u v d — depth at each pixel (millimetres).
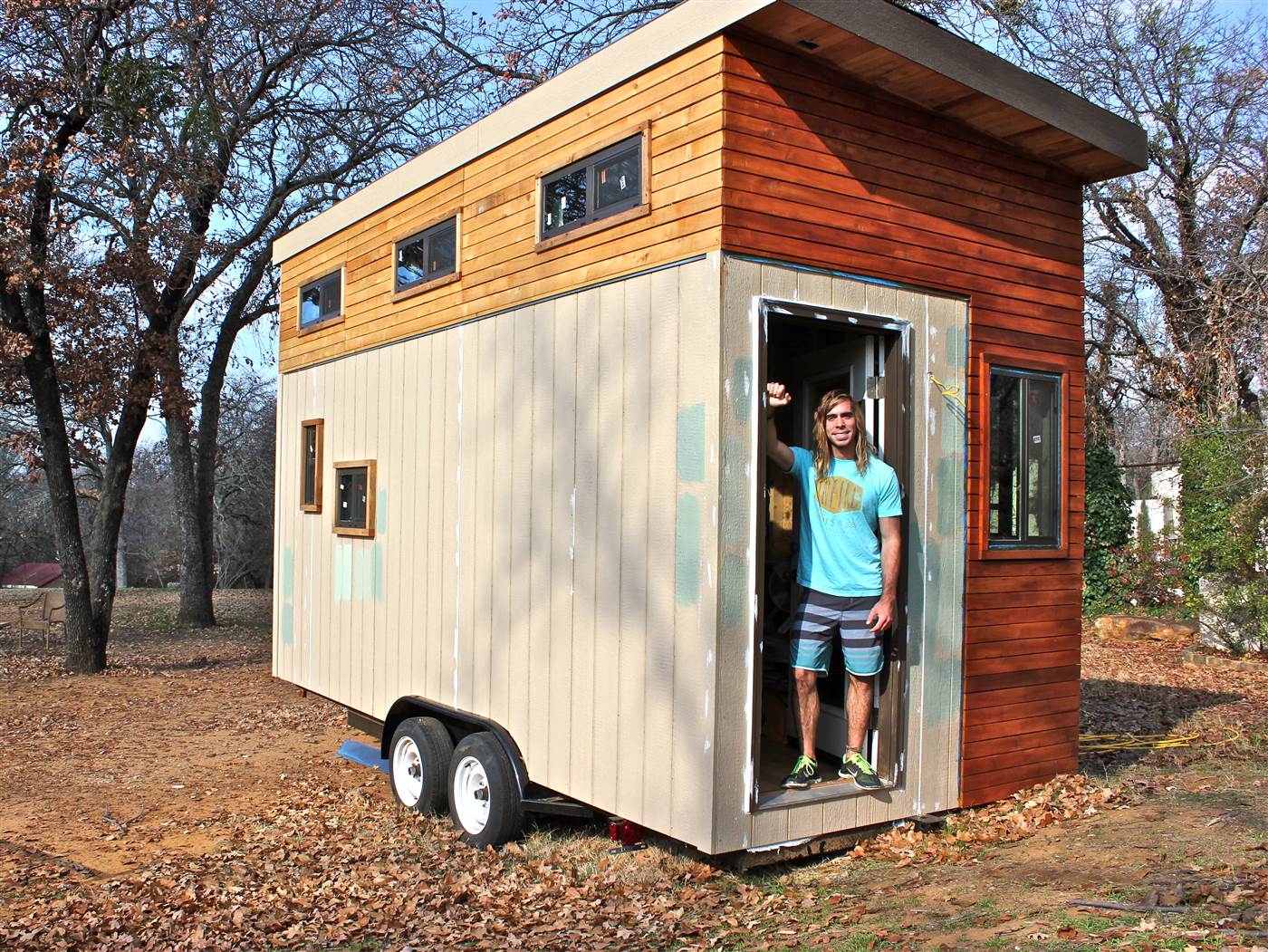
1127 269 16875
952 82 4766
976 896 3943
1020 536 5551
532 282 5516
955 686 5203
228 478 28422
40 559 34406
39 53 12570
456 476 6172
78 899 5078
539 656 5332
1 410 17469
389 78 17031
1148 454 25453
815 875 4531
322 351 8141
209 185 14672
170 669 13398
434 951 4148
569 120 5293
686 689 4348
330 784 7582
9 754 8703
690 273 4422
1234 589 11398
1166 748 6832
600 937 4086
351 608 7488
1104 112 5406
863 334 5148
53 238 12695
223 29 15172
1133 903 3576
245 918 4785
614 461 4836
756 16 4211
